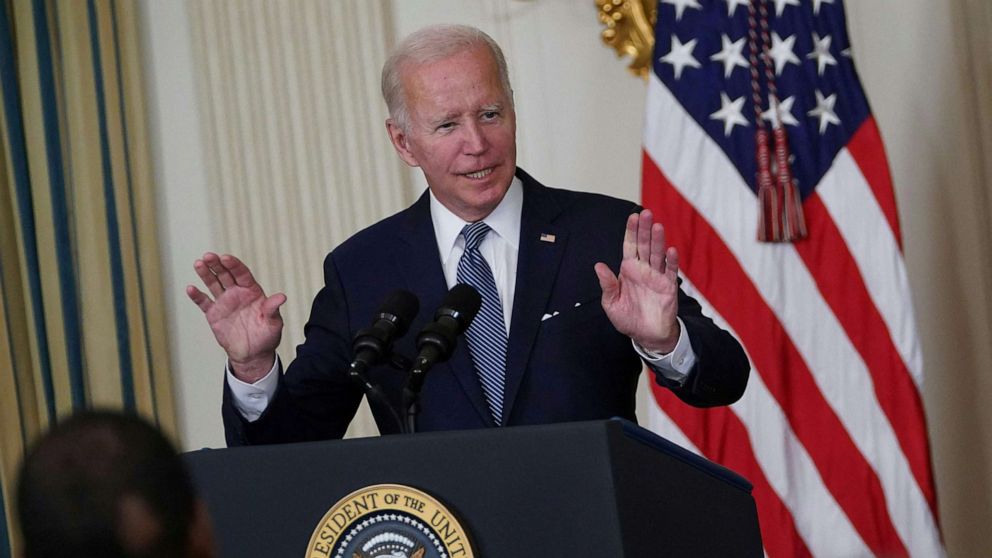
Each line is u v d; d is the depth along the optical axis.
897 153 16.89
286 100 17.88
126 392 17.56
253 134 17.92
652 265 6.72
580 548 4.64
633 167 17.30
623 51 17.27
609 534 4.61
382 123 17.69
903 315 14.50
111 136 17.69
